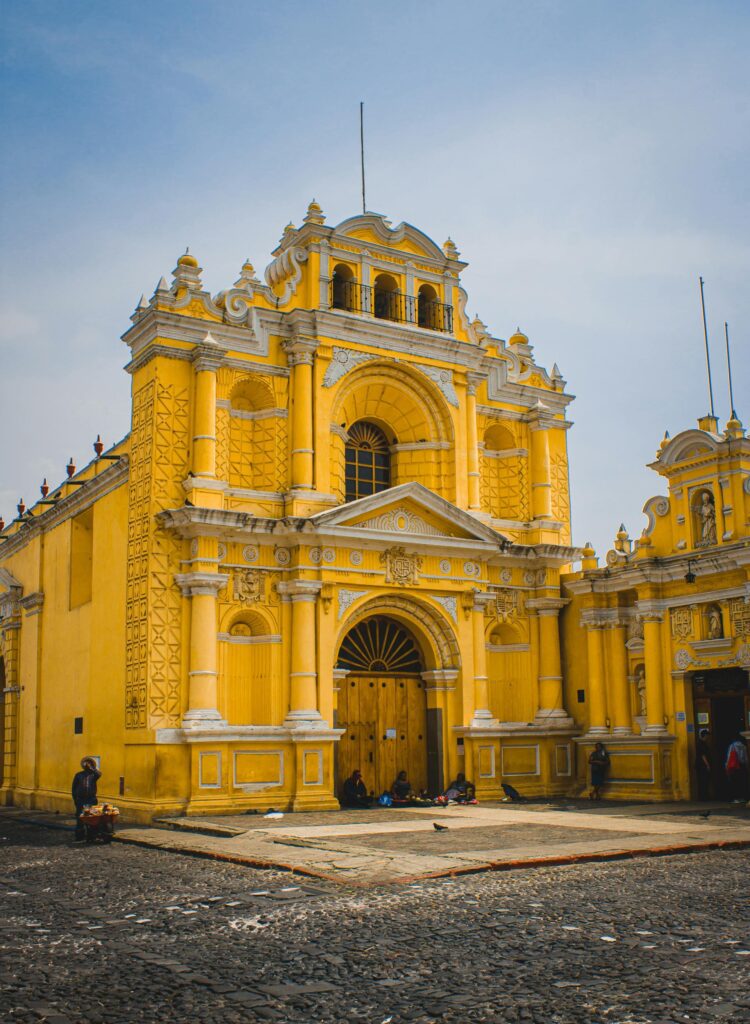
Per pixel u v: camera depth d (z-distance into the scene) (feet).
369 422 101.04
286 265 95.55
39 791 104.47
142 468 85.97
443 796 89.97
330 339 93.35
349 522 89.56
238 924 38.40
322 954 33.58
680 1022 26.11
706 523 90.22
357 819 75.25
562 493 107.14
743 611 85.87
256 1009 27.84
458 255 104.37
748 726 85.20
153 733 80.07
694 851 56.29
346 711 92.02
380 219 98.63
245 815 79.77
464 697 94.53
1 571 120.16
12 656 116.57
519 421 106.22
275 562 87.97
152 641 81.92
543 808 83.92
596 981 29.89
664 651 92.17
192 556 83.71
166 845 62.23
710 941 34.50
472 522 95.45
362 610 91.50
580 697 99.55
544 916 38.73
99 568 92.94
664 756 90.07
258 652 87.56
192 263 89.66
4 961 33.42
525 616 101.81
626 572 94.27
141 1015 27.45
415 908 40.65
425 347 98.89
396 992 29.22
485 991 29.14
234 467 90.22
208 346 86.02
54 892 47.06
